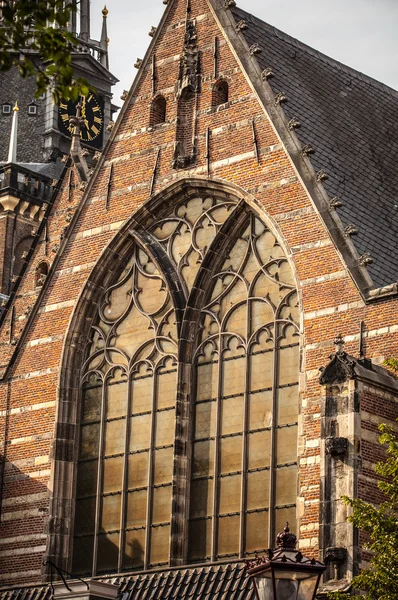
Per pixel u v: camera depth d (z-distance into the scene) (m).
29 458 76.31
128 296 75.56
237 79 73.25
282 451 67.38
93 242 76.88
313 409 65.25
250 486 68.12
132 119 77.38
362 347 64.31
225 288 71.69
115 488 73.25
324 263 66.88
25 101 126.81
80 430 75.62
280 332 69.00
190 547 69.50
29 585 69.06
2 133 126.62
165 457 71.69
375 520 54.03
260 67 72.94
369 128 76.62
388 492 55.72
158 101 76.81
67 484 74.81
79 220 78.00
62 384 76.06
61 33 36.66
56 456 75.06
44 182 111.62
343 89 78.38
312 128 72.00
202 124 74.12
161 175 74.94
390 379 62.06
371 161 73.56
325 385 61.03
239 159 71.81
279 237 69.00
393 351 63.31
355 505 54.50
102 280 76.44
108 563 72.31
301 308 67.00
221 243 72.12
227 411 70.00
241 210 71.50
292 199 69.00
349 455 59.56
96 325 76.56
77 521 74.38
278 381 68.50
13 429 77.56
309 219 68.00
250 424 68.94
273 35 77.12
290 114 71.56
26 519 75.31
